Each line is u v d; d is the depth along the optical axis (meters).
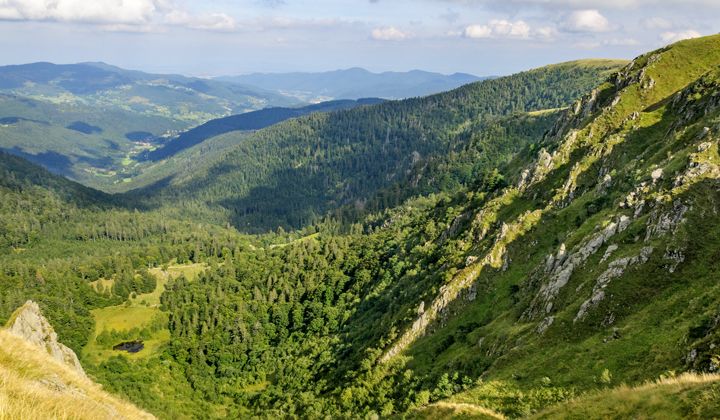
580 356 58.66
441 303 108.44
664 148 99.81
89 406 23.45
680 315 53.03
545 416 37.62
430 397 79.06
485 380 68.75
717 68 120.50
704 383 30.36
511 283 102.38
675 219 68.31
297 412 118.00
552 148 152.12
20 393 18.97
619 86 154.12
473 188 188.25
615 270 67.88
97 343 199.12
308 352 162.62
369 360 113.12
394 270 172.38
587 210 102.62
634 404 32.28
